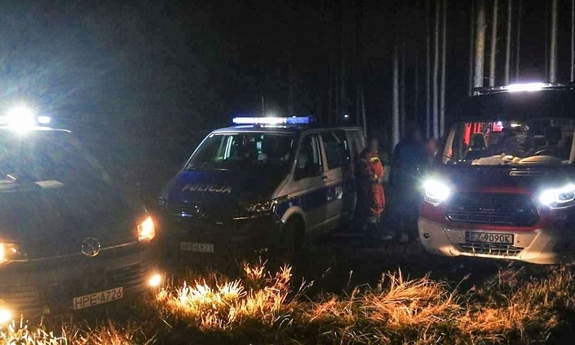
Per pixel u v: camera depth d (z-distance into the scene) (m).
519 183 6.55
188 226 7.38
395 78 14.40
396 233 9.13
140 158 14.29
